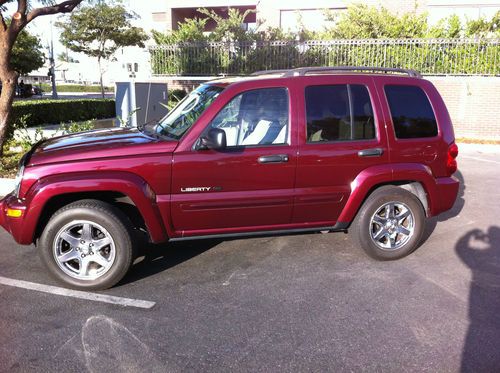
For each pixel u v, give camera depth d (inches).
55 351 124.6
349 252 197.3
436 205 188.2
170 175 160.1
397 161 180.4
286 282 167.9
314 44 569.0
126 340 130.3
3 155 350.6
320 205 176.4
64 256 157.6
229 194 166.4
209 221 168.6
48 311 146.0
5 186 281.7
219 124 165.5
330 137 174.6
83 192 159.3
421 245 206.2
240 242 207.9
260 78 173.3
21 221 153.5
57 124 525.0
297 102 171.2
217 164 162.9
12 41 319.9
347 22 616.1
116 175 155.0
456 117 542.0
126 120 380.5
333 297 156.4
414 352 124.7
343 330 135.8
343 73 183.2
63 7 326.6
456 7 698.8
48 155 159.0
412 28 588.4
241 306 150.2
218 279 170.4
